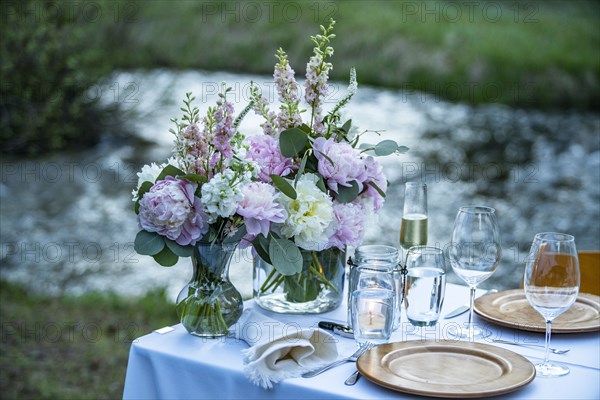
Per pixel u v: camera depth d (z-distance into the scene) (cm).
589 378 158
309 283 195
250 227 174
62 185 784
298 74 1331
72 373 387
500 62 1355
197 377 168
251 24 1375
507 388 146
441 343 169
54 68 858
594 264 260
